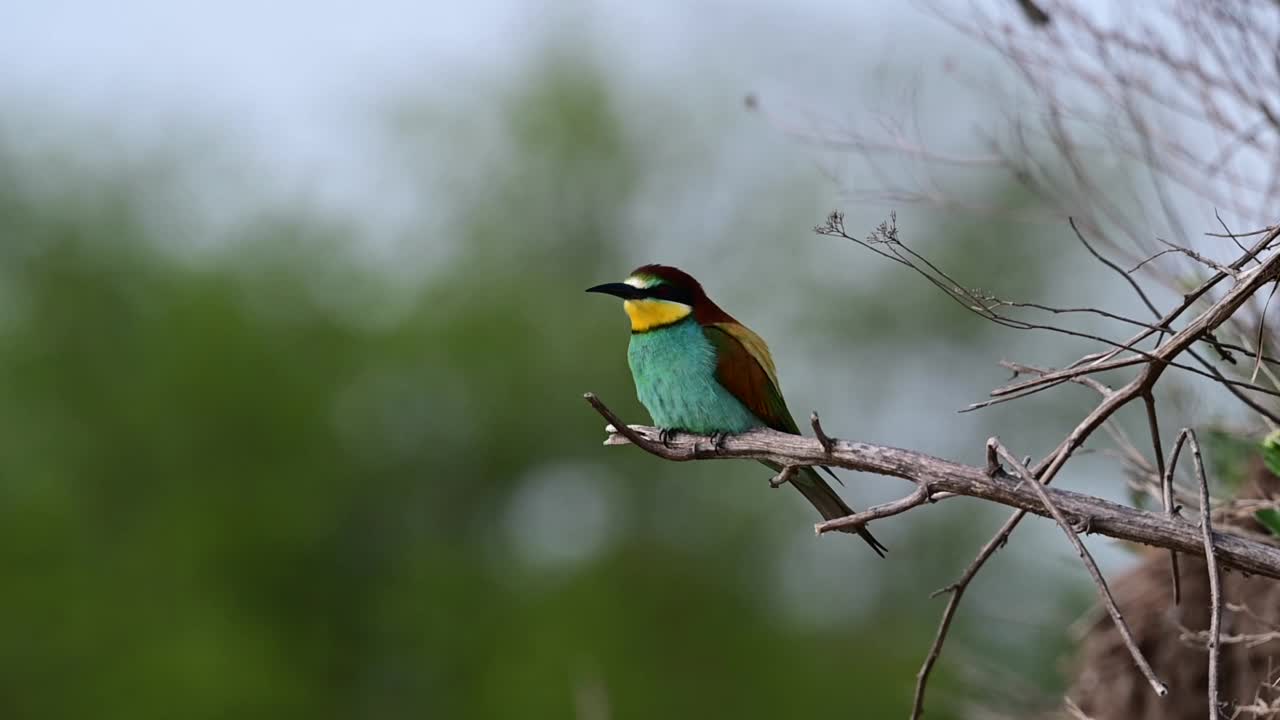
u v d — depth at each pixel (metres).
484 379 20.53
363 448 20.06
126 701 18.30
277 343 20.19
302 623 19.44
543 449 20.59
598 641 19.28
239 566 19.17
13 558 18.84
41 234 20.47
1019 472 4.78
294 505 19.39
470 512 20.55
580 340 21.00
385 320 21.03
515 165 22.25
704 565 19.77
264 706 18.70
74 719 18.33
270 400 19.70
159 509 19.38
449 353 20.55
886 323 20.70
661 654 19.33
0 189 20.48
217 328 19.95
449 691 19.44
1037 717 7.52
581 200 22.25
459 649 19.56
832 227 4.97
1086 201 6.51
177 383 19.62
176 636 18.64
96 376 19.95
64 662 18.52
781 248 21.55
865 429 20.78
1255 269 4.80
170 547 19.06
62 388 19.83
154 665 18.39
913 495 5.14
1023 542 14.88
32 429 19.70
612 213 22.23
